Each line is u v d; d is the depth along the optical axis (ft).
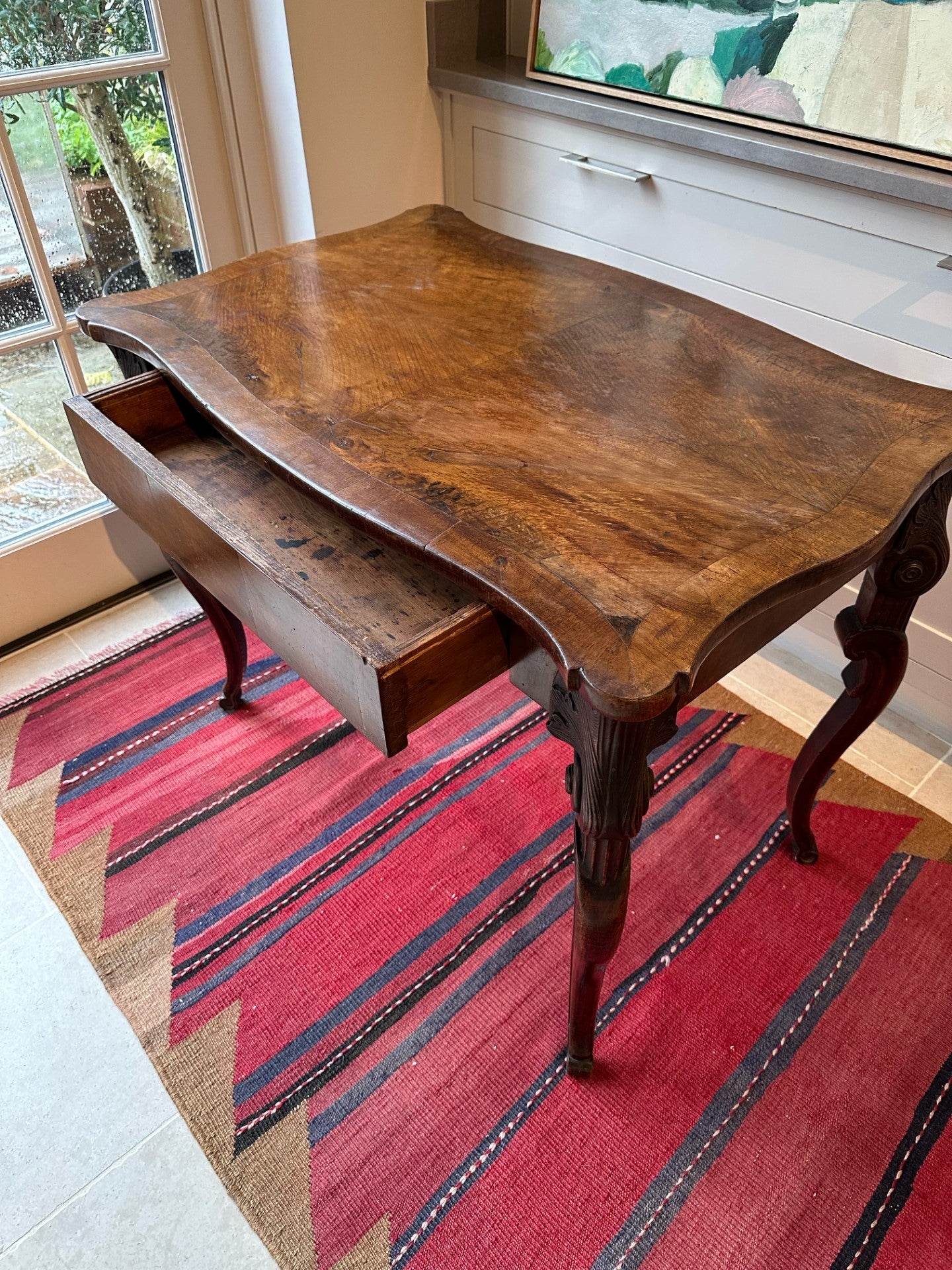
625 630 2.35
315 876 4.45
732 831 4.59
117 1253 3.27
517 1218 3.31
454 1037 3.84
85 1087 3.73
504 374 3.49
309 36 5.10
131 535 6.05
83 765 5.02
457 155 6.06
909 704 5.19
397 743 2.71
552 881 4.40
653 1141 3.51
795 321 4.67
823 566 2.55
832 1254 3.21
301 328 3.83
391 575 3.11
